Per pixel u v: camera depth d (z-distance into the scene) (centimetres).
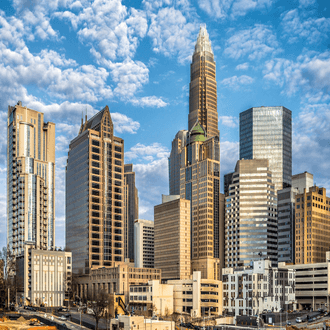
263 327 19212
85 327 18775
